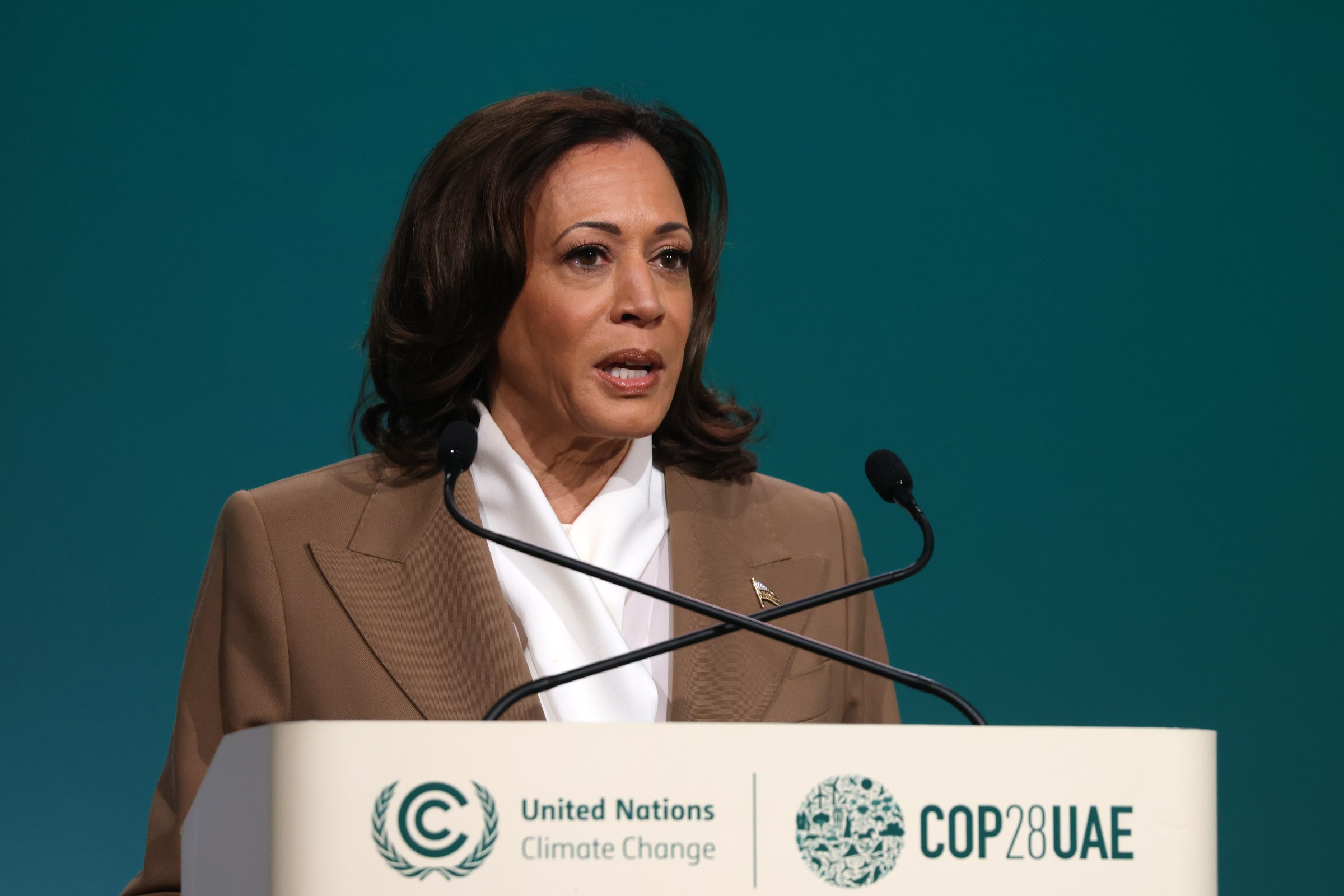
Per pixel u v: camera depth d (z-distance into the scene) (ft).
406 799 11.46
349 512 21.40
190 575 42.86
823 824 11.83
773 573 22.67
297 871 11.34
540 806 11.56
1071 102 45.34
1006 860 12.03
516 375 21.57
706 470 23.86
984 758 12.13
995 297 44.98
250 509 21.13
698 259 24.17
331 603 20.42
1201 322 44.93
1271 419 44.73
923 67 45.42
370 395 23.71
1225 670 43.91
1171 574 44.19
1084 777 12.26
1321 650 43.93
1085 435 44.60
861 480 44.32
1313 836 43.37
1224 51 45.24
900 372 44.70
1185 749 12.48
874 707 23.56
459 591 20.48
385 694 19.85
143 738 42.24
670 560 22.34
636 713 20.18
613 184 20.95
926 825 11.97
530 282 21.02
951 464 44.39
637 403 20.83
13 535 42.42
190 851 15.10
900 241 45.03
